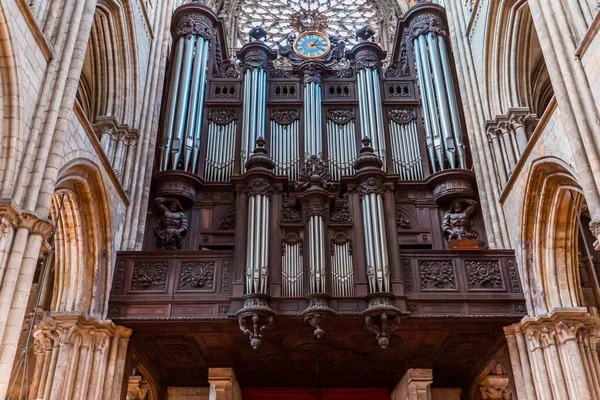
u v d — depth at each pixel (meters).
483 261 16.02
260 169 16.66
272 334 15.67
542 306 15.11
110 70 18.20
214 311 15.11
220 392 17.53
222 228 18.59
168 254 16.06
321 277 14.99
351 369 18.67
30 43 11.61
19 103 11.10
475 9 20.17
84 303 14.91
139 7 19.80
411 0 30.38
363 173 16.62
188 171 19.14
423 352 17.25
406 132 20.77
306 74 22.14
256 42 22.80
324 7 33.38
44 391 13.68
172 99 20.77
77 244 15.20
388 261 15.33
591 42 11.80
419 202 19.05
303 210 16.19
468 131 19.28
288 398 19.80
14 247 10.45
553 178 14.73
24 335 19.31
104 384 14.60
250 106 21.02
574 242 15.47
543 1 13.36
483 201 17.92
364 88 21.64
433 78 21.48
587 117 11.77
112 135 17.69
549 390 14.31
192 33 22.72
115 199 16.31
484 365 17.58
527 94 18.55
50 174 11.56
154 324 15.19
